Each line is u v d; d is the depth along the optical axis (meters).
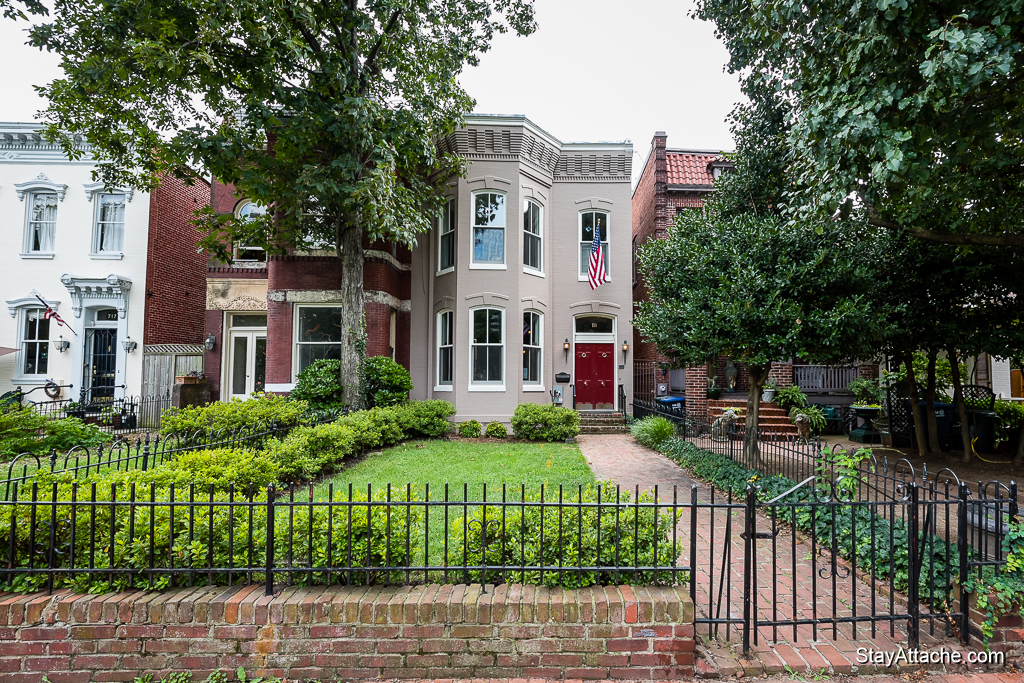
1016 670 2.97
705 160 15.49
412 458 8.75
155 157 10.25
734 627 3.34
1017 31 4.22
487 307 12.95
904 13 4.24
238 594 2.90
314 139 9.45
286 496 5.75
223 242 13.79
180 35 7.99
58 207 14.27
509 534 3.24
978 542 3.41
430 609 2.83
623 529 3.25
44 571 2.89
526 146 13.18
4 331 14.05
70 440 8.58
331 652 2.80
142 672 2.79
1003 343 7.79
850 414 13.15
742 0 7.13
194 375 13.27
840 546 4.35
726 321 6.97
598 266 12.48
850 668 2.93
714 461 7.68
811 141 5.06
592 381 14.30
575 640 2.85
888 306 7.09
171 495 2.94
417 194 11.38
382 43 10.01
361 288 11.35
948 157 4.96
